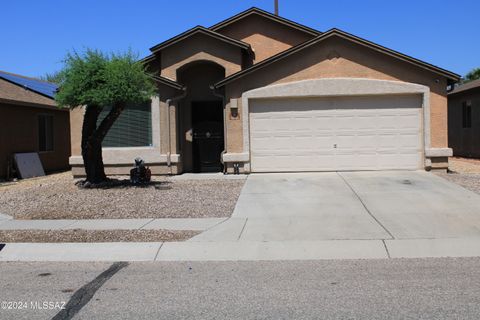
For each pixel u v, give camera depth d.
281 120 17.12
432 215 10.58
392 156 16.86
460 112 27.30
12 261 8.23
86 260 8.16
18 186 17.36
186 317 5.48
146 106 18.11
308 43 16.66
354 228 9.65
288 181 15.33
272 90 16.88
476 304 5.66
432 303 5.71
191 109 19.48
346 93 16.72
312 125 17.05
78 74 14.04
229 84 17.11
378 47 16.53
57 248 8.71
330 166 17.02
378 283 6.55
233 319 5.38
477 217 10.30
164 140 17.94
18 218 11.30
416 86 16.59
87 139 15.27
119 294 6.34
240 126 17.11
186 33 18.48
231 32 20.64
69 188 14.99
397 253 8.13
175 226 10.09
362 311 5.51
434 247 8.36
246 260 7.96
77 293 6.41
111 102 14.10
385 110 16.86
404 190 13.36
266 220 10.50
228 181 15.70
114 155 18.05
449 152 16.52
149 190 14.10
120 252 8.47
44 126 23.62
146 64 19.72
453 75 16.47
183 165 19.19
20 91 22.70
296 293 6.22
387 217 10.50
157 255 8.30
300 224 10.09
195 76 19.58
